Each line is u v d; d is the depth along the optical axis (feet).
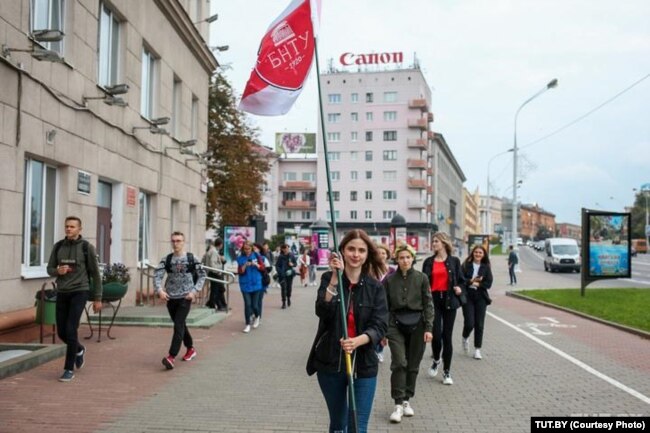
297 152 319.68
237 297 71.72
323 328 14.38
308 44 19.31
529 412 21.29
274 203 312.50
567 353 34.04
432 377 27.32
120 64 47.96
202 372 27.50
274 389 24.30
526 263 194.08
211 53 74.13
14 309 32.07
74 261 25.26
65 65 37.47
